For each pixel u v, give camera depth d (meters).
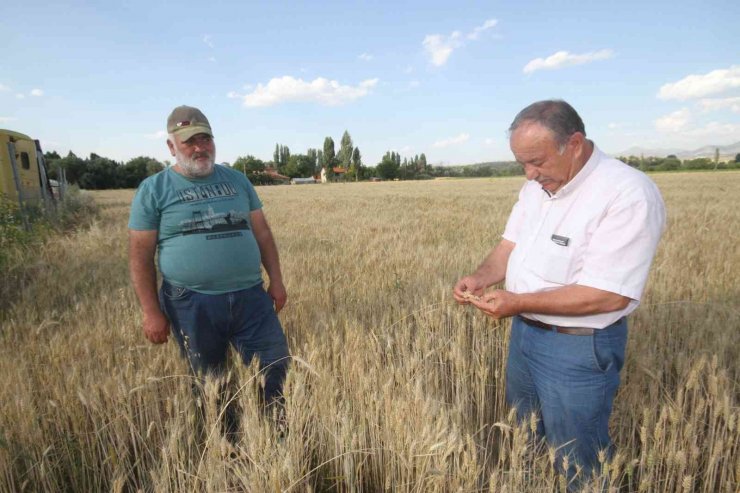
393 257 6.20
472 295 2.34
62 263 6.22
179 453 2.19
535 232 2.14
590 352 2.00
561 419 2.15
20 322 3.88
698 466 2.39
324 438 2.45
